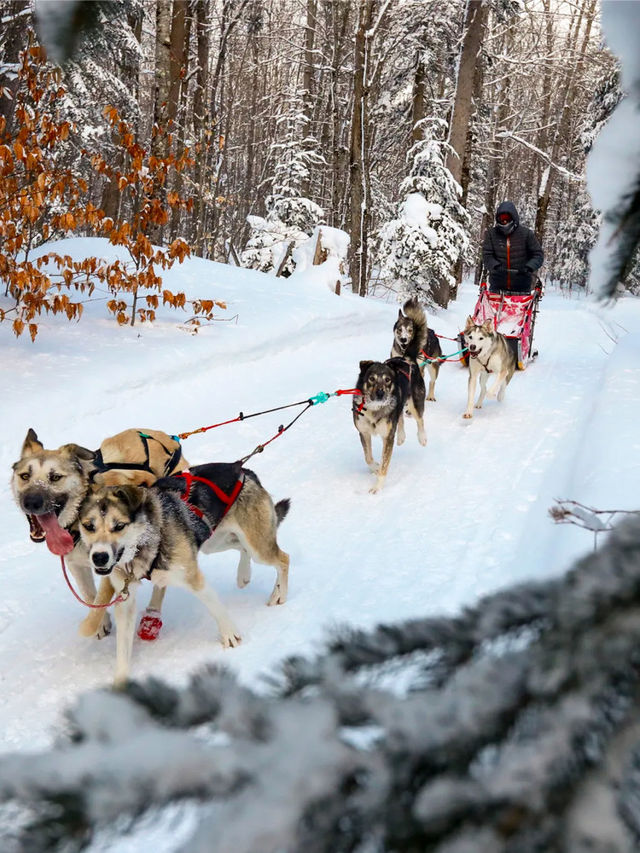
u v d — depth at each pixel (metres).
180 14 17.16
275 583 4.82
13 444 6.55
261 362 10.51
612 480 4.58
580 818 0.40
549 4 27.22
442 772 0.43
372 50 24.16
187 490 3.98
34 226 9.78
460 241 19.69
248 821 0.39
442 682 0.49
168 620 4.38
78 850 0.39
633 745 0.43
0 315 8.84
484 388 9.30
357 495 6.34
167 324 10.61
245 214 32.56
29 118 8.69
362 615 4.25
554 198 40.91
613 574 0.47
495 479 6.56
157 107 15.70
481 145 27.28
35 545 5.27
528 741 0.43
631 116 0.59
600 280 0.65
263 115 31.86
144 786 0.40
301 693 0.50
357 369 10.93
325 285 15.77
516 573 4.41
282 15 28.75
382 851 0.41
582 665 0.45
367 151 21.02
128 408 7.92
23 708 3.50
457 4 21.11
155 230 15.52
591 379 10.50
